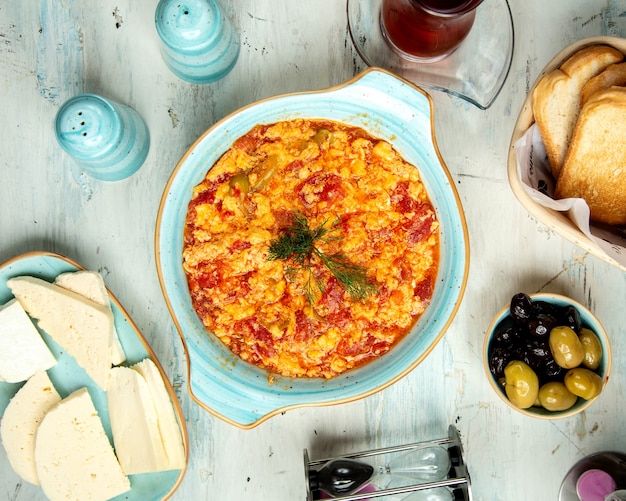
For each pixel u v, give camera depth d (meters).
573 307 0.54
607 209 0.54
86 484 0.57
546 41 0.59
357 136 0.54
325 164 0.53
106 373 0.56
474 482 0.59
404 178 0.54
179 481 0.56
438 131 0.59
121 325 0.57
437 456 0.56
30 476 0.57
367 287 0.52
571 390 0.53
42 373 0.57
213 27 0.54
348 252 0.53
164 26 0.53
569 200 0.51
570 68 0.52
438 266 0.54
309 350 0.53
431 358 0.59
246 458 0.59
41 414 0.57
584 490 0.56
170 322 0.59
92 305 0.56
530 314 0.54
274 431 0.59
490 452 0.59
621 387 0.59
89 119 0.53
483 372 0.59
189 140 0.59
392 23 0.54
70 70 0.59
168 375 0.59
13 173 0.59
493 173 0.59
